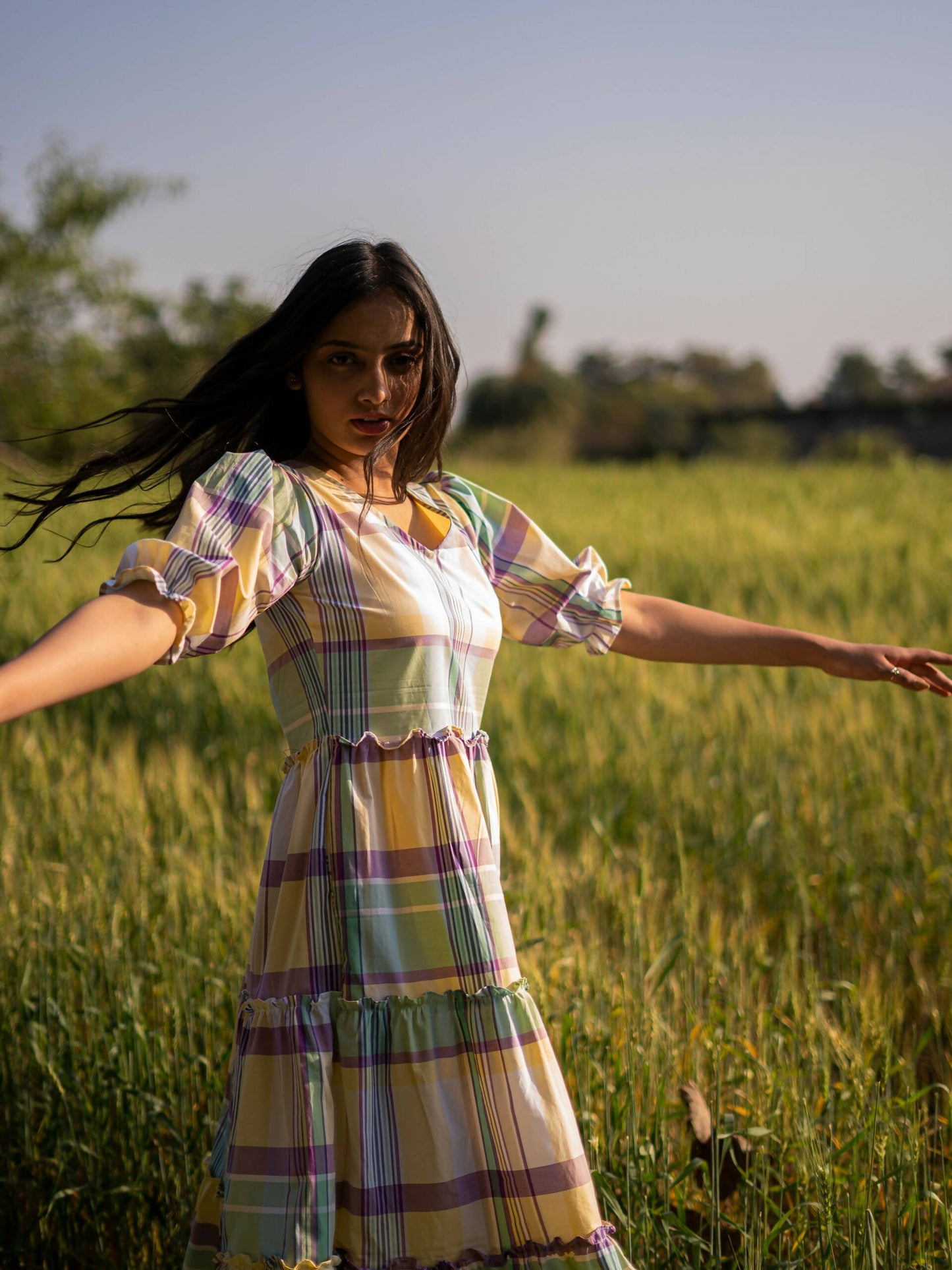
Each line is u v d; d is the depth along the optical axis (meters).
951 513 15.42
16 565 9.18
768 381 79.56
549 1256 1.93
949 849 4.50
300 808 2.02
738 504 17.33
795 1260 2.55
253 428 2.25
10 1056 3.14
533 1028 1.99
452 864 2.00
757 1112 2.94
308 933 1.96
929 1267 2.47
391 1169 1.92
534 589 2.43
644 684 6.60
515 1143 1.94
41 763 5.24
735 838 4.72
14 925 3.62
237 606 1.82
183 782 4.92
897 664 2.44
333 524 2.04
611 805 5.21
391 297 2.08
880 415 38.16
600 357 78.31
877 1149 2.69
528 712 6.54
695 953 3.64
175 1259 2.79
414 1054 1.93
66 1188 2.90
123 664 1.61
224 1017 3.25
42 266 14.29
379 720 2.02
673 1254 2.55
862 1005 3.21
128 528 10.77
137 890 3.89
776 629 2.48
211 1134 2.92
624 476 23.81
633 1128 2.66
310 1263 1.84
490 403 49.50
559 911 3.73
